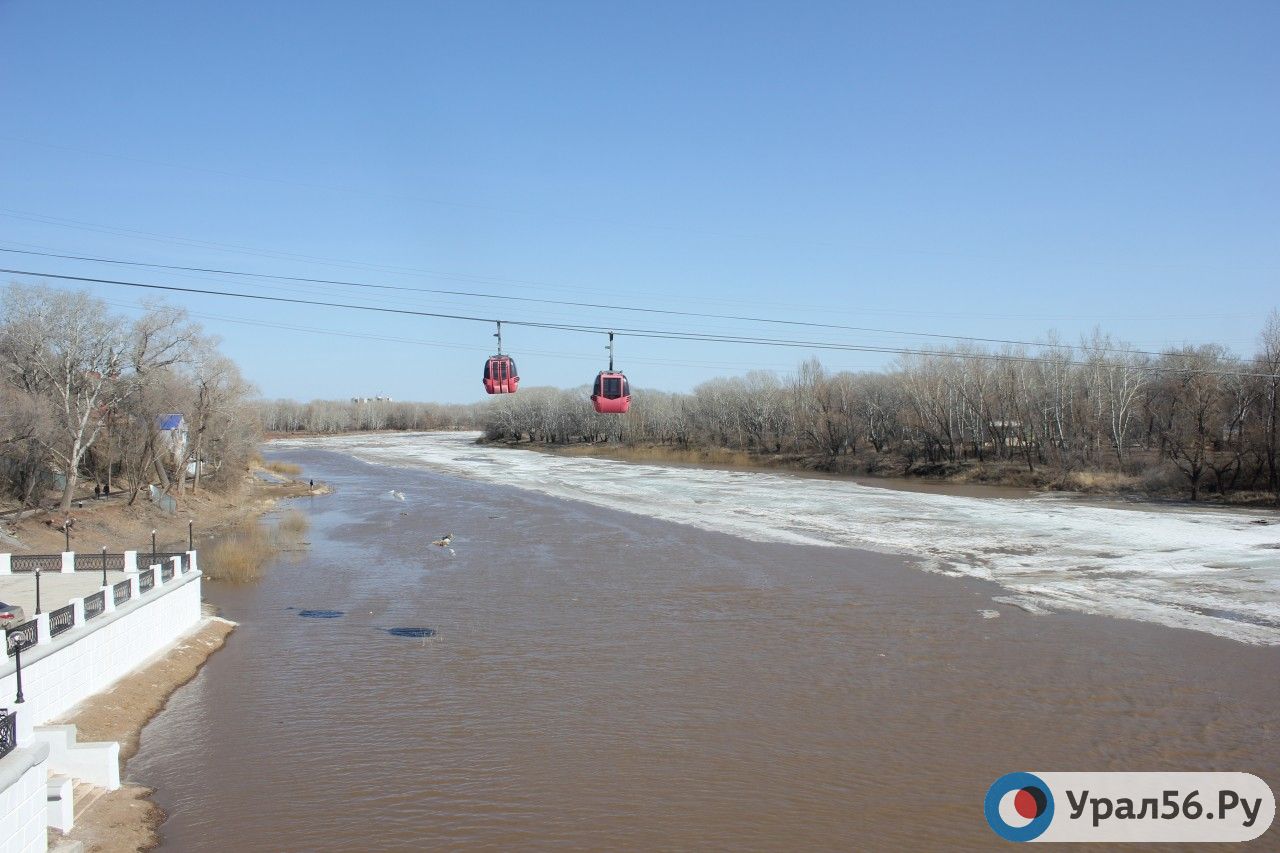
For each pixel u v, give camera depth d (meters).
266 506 68.44
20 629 18.95
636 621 30.42
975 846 15.28
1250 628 28.33
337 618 31.47
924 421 87.19
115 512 51.88
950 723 20.70
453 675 24.78
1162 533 47.28
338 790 17.64
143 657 24.59
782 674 24.44
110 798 17.16
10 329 49.34
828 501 64.94
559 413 145.62
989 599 32.94
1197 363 69.69
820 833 15.71
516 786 17.73
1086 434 77.56
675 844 15.38
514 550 45.66
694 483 81.06
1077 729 20.23
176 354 56.12
